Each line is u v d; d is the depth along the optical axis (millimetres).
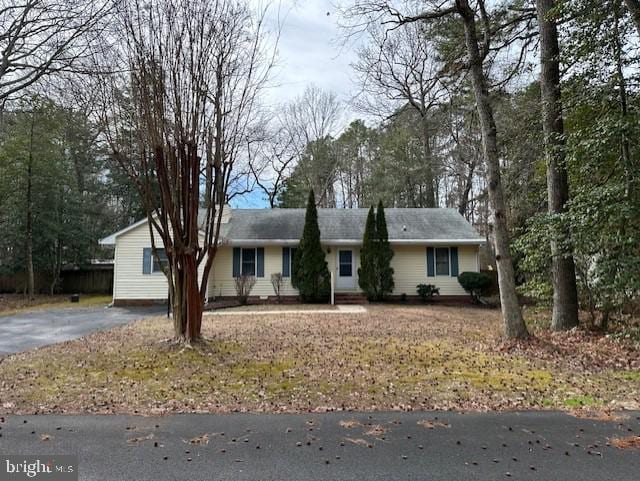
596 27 7602
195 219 7496
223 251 17578
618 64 7512
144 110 7023
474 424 3893
